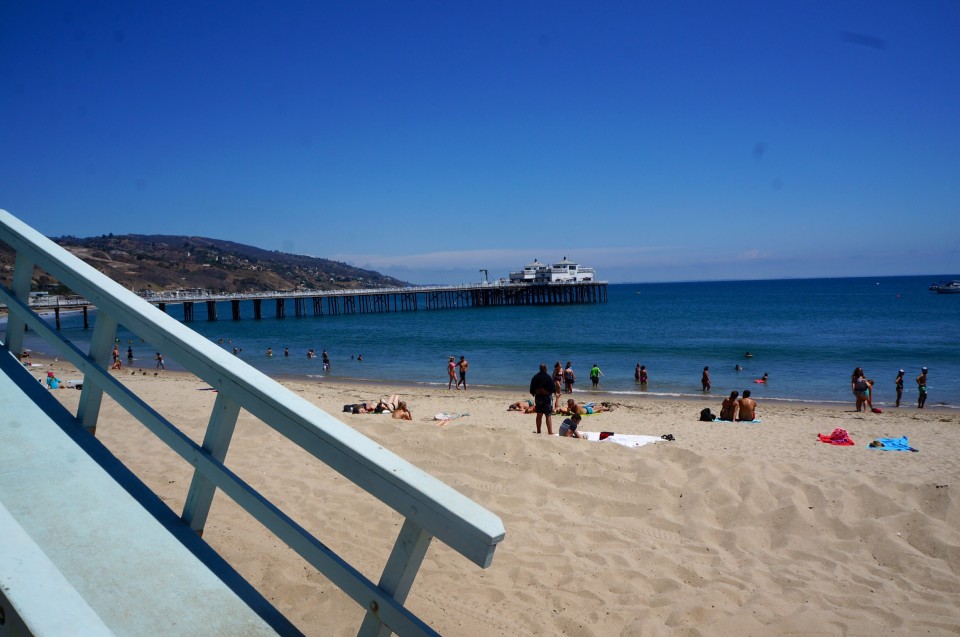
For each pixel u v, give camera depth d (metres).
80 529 1.98
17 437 2.32
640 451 6.02
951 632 3.40
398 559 1.68
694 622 3.52
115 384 2.33
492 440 6.26
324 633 2.99
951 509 4.73
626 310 91.12
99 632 1.14
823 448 11.41
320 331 63.41
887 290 158.25
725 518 4.88
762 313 81.31
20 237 2.68
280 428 1.90
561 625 3.44
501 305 104.12
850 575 4.07
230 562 3.58
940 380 27.47
